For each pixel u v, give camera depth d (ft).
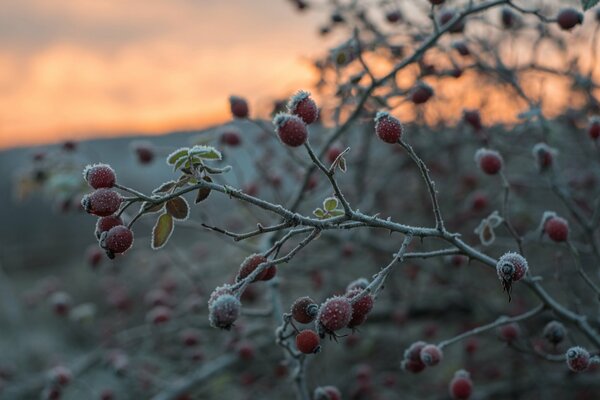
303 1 13.67
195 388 13.28
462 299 15.35
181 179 6.01
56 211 13.94
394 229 5.98
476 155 8.16
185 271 15.92
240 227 18.54
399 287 16.65
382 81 9.38
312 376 14.75
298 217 5.74
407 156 15.01
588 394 14.56
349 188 15.64
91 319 16.30
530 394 14.82
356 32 10.36
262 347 14.29
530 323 13.42
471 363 15.19
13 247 36.60
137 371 14.89
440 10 11.25
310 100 5.80
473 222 15.48
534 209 15.35
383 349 16.47
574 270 13.89
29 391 16.35
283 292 16.12
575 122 13.44
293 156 10.40
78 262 34.50
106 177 5.75
